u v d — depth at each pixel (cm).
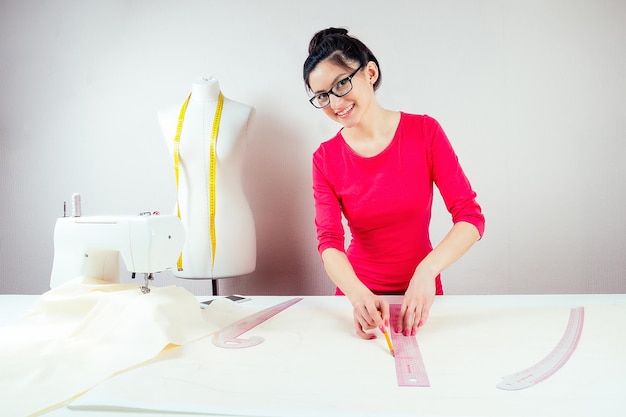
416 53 231
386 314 101
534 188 227
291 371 78
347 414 61
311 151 239
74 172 259
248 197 245
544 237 228
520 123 227
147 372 78
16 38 259
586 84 222
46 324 106
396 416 60
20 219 262
